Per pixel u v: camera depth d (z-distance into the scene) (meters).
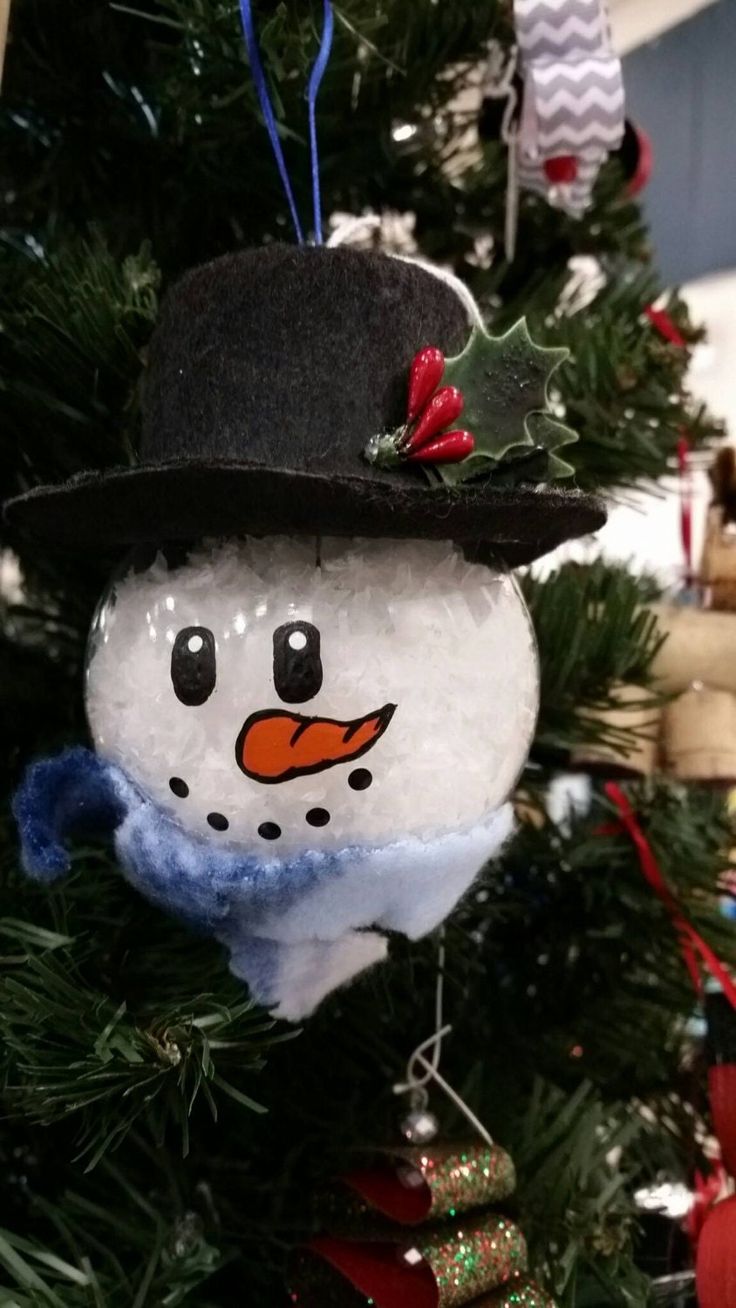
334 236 0.22
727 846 0.30
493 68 0.28
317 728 0.18
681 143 0.53
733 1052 0.25
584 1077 0.28
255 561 0.19
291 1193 0.25
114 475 0.18
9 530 0.27
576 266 0.33
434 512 0.18
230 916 0.19
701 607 0.30
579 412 0.27
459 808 0.19
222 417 0.19
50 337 0.24
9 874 0.23
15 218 0.29
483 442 0.19
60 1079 0.19
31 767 0.20
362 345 0.19
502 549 0.22
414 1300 0.21
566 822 0.31
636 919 0.29
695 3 0.52
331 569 0.19
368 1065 0.27
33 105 0.28
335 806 0.18
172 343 0.20
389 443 0.18
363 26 0.24
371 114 0.27
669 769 0.29
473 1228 0.22
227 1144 0.25
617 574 0.30
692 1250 0.27
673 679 0.29
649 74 0.54
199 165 0.26
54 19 0.27
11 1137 0.25
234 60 0.24
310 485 0.17
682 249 0.53
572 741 0.28
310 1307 0.22
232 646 0.18
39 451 0.27
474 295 0.29
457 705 0.19
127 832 0.20
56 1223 0.22
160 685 0.19
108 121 0.28
